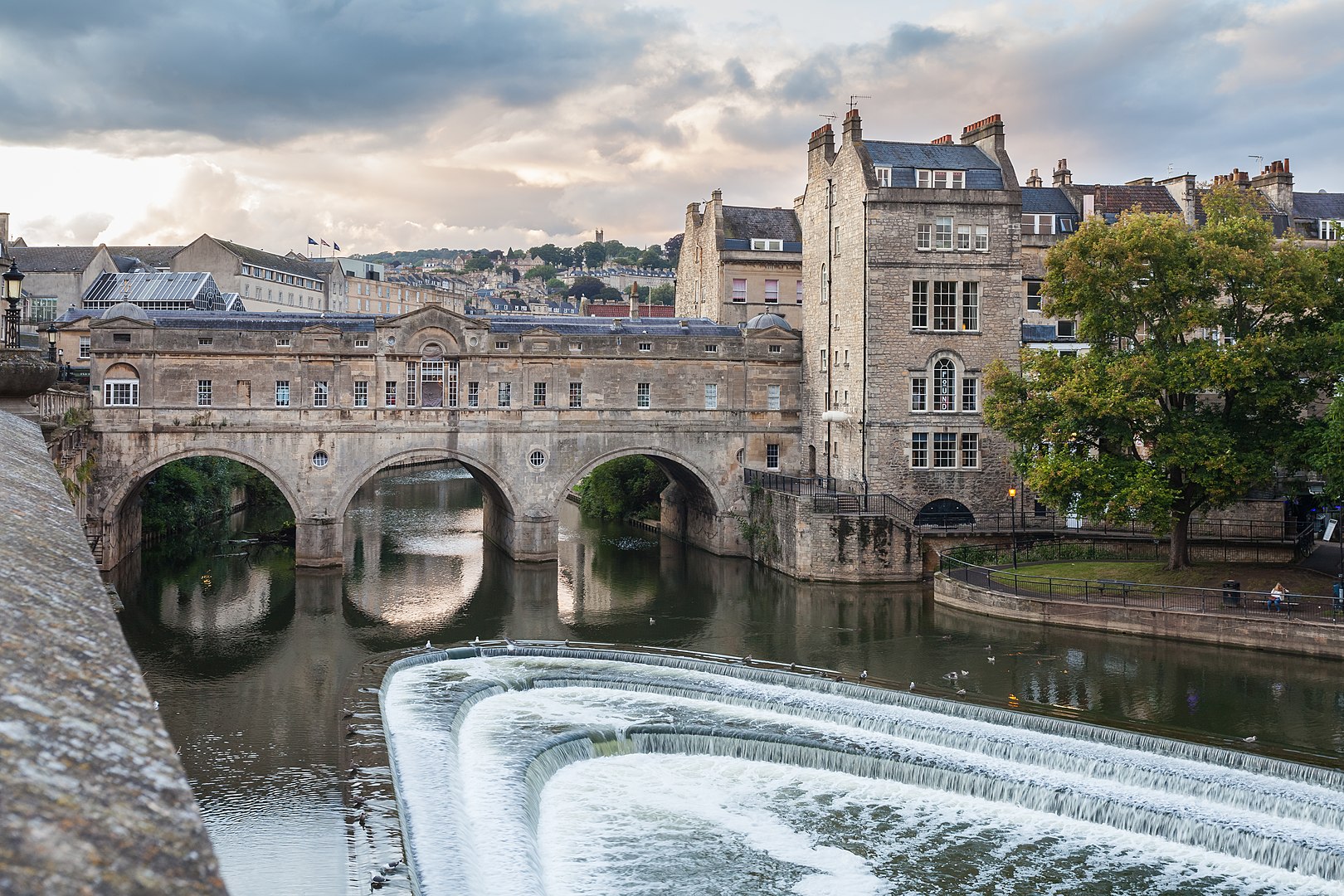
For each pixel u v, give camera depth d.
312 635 54.84
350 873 26.58
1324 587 53.12
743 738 37.41
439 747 36.00
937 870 29.59
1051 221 81.69
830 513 67.94
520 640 52.78
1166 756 36.16
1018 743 37.03
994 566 64.31
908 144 75.12
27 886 3.76
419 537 87.25
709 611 60.97
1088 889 28.72
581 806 33.03
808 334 80.19
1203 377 53.06
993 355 72.25
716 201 95.75
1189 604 52.44
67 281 115.69
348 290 182.75
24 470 12.07
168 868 4.36
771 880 28.77
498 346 75.25
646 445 76.94
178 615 59.06
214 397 72.00
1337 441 48.88
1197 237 55.16
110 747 5.15
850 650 51.00
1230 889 28.70
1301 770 33.78
